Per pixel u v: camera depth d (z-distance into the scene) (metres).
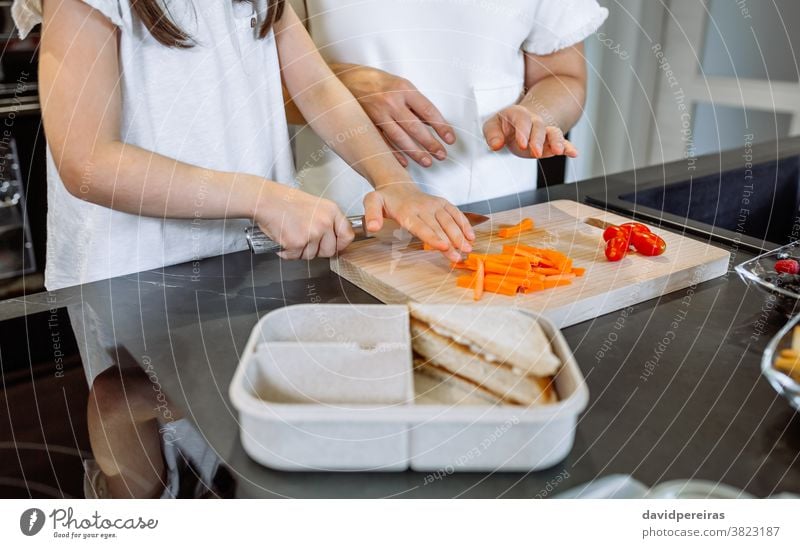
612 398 0.52
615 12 2.31
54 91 0.65
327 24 1.02
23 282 1.62
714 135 2.35
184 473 0.44
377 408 0.39
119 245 0.80
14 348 0.58
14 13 0.69
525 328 0.49
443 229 0.73
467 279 0.69
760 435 0.47
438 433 0.40
